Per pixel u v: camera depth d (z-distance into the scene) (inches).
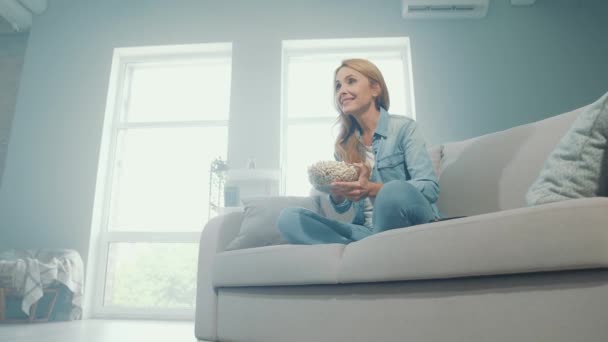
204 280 65.2
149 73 175.2
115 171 162.1
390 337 39.3
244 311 56.4
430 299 36.9
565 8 158.7
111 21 169.3
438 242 36.1
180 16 168.1
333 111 166.1
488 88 153.4
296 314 48.6
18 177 155.0
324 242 50.5
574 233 29.2
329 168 48.7
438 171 73.0
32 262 122.8
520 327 31.4
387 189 43.2
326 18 163.3
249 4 167.0
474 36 158.1
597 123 38.0
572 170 38.5
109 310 146.9
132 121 170.2
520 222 31.9
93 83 163.0
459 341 34.5
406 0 154.6
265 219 68.7
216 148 163.6
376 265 40.2
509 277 32.6
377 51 166.4
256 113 156.5
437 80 154.6
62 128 158.9
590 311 28.3
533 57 155.3
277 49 161.9
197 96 171.3
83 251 146.4
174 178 161.9
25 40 180.2
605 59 153.8
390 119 58.8
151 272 153.0
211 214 149.7
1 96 174.7
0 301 120.2
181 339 77.2
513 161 62.1
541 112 150.9
